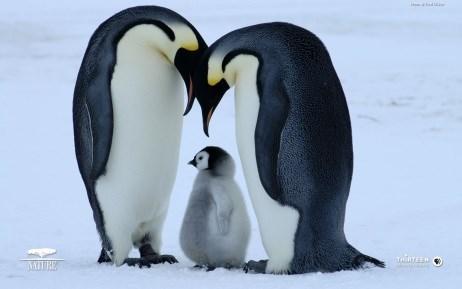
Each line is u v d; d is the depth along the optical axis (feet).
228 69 57.16
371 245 71.36
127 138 59.77
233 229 57.57
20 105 186.09
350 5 449.89
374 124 161.38
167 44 59.57
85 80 60.29
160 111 60.59
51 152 135.33
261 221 56.95
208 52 58.23
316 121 55.16
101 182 60.75
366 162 126.31
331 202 55.88
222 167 57.98
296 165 55.16
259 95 55.21
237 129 56.70
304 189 55.31
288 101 54.70
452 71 224.74
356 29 334.65
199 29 325.83
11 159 129.29
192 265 62.28
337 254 56.54
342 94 57.41
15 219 89.81
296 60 55.36
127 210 61.46
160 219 65.72
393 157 130.11
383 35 316.19
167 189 63.98
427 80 210.79
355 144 141.69
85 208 96.32
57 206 97.35
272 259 57.21
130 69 59.31
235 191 58.23
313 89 55.36
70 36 322.75
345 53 265.34
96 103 59.26
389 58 252.83
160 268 60.18
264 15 389.39
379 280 51.88
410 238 74.02
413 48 276.00
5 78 228.84
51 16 414.82
